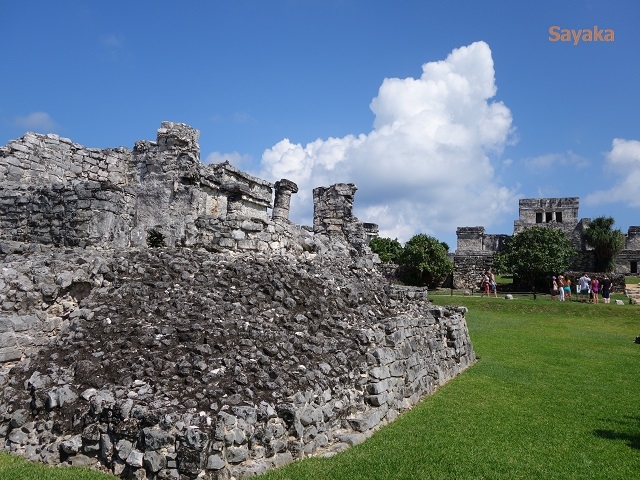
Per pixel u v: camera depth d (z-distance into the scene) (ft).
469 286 119.34
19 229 36.60
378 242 146.51
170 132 60.39
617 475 21.86
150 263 31.94
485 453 23.70
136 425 19.77
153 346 24.20
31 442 21.38
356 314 32.89
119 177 60.90
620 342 59.00
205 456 18.89
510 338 59.62
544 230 117.60
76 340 25.50
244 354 24.11
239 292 30.07
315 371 24.85
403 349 32.27
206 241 35.86
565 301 91.35
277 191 72.84
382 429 26.35
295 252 40.45
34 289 26.94
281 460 20.86
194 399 20.77
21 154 52.21
